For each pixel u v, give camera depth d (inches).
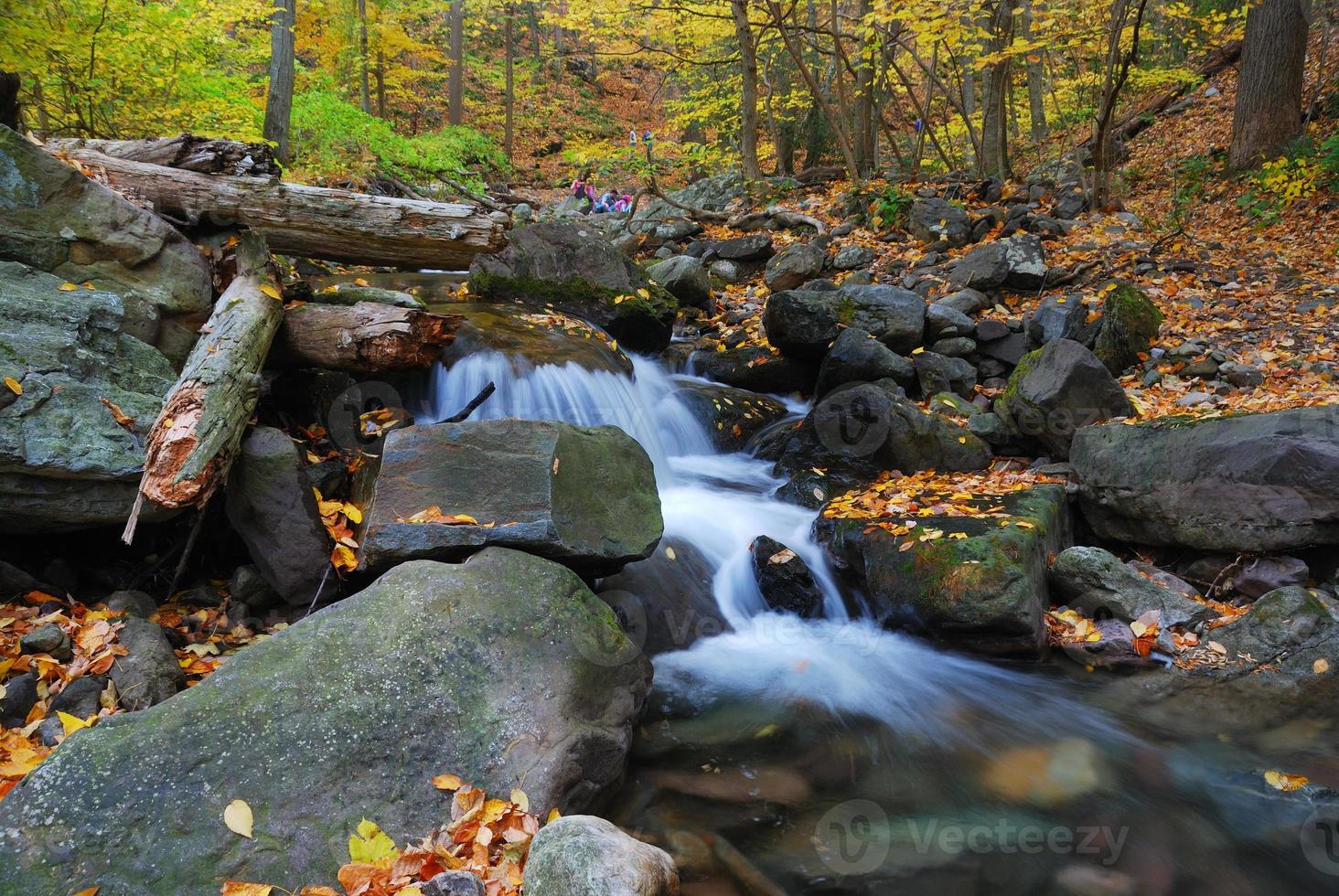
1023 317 310.8
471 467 147.2
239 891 89.4
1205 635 164.1
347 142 601.3
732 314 357.1
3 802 91.5
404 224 216.5
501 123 1184.8
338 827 98.5
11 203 156.9
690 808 123.7
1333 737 137.5
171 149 196.9
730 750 139.9
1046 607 176.9
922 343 292.5
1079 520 207.8
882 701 156.2
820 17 780.6
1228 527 174.9
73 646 123.6
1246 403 220.2
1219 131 535.2
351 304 201.6
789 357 298.4
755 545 195.5
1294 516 166.6
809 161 669.9
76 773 94.3
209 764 98.7
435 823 102.7
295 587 147.4
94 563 149.5
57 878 87.0
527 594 128.7
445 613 121.5
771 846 115.9
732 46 727.1
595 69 1429.6
